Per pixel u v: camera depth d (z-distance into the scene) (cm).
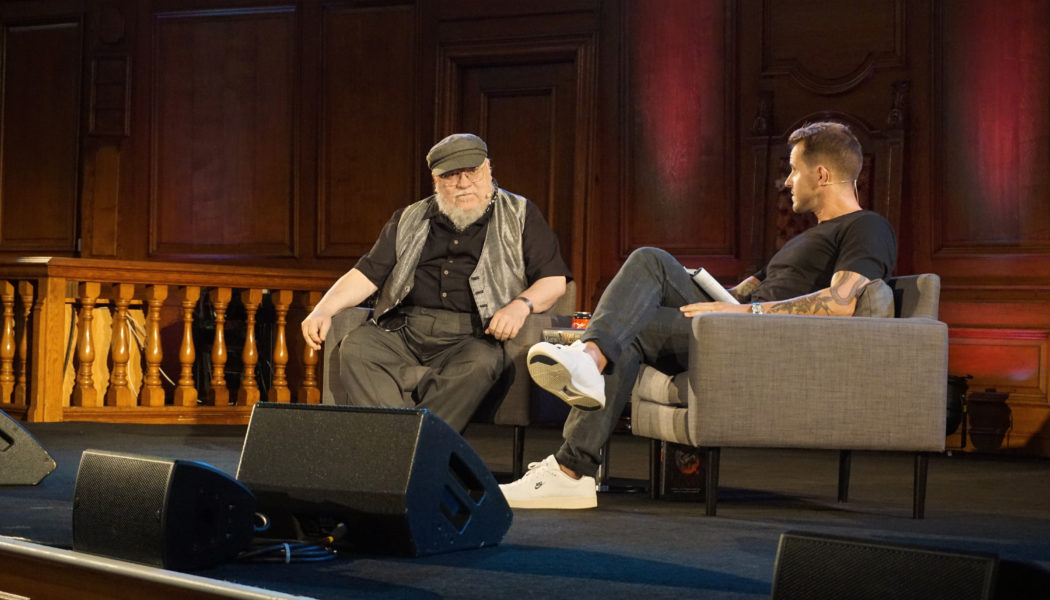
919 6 631
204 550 198
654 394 325
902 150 623
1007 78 607
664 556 226
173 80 822
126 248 827
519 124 745
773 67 668
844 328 293
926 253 625
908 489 387
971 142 615
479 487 233
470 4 746
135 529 195
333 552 218
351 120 785
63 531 239
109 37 828
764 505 324
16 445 318
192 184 818
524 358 337
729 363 288
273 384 658
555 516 285
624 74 707
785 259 335
